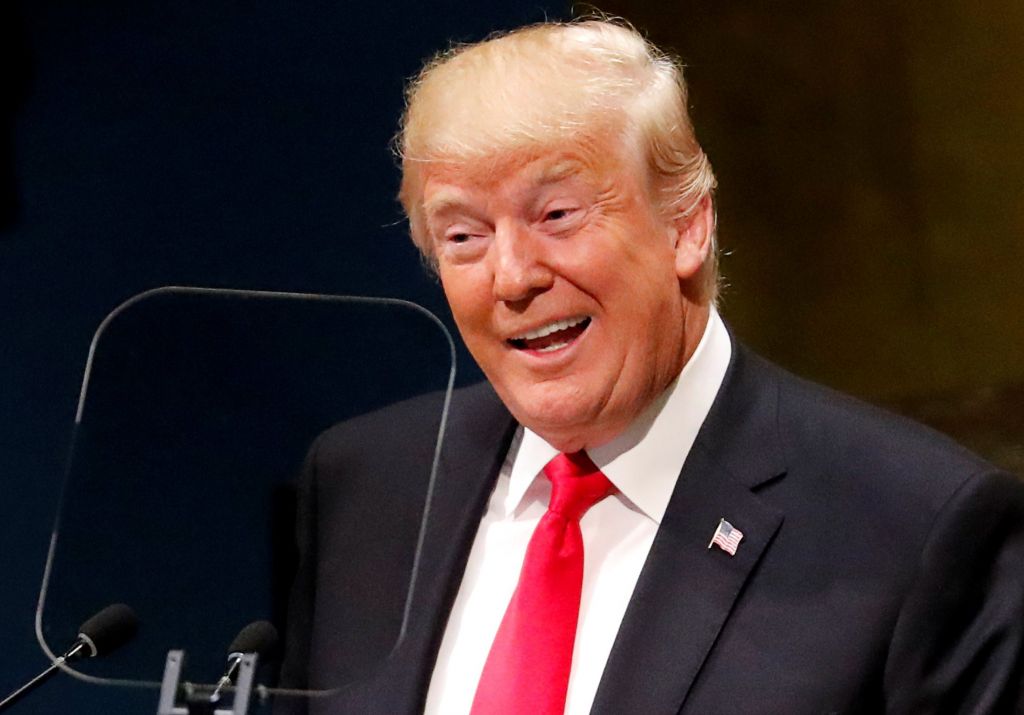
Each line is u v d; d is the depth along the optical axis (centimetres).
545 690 462
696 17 773
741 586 460
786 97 766
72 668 452
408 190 494
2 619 805
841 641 445
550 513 495
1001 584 458
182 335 499
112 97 810
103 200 811
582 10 767
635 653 455
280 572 506
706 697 445
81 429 484
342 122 791
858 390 765
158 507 482
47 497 812
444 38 775
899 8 737
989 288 731
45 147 815
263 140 800
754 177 777
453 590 505
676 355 485
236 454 498
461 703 484
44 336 814
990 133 723
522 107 449
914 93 740
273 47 798
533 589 482
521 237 456
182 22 806
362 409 529
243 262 800
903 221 749
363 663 503
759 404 499
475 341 482
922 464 468
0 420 814
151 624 463
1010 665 450
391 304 505
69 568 466
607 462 492
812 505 470
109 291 809
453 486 530
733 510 473
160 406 492
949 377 743
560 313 460
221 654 458
